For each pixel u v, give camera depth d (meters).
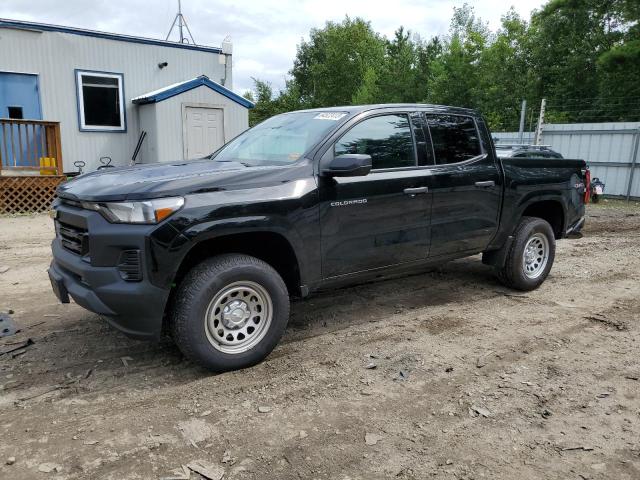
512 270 5.54
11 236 8.77
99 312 3.37
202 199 3.45
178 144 14.06
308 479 2.59
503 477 2.61
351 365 3.86
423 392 3.46
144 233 3.25
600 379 3.65
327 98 58.94
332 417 3.15
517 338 4.39
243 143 4.85
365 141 4.32
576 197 6.09
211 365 3.59
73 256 3.65
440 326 4.66
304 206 3.84
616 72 26.83
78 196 3.49
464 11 41.03
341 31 58.84
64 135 13.14
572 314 5.00
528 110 31.70
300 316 4.93
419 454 2.79
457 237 4.95
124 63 13.79
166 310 3.63
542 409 3.25
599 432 3.00
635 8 27.23
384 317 4.91
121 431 2.98
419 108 4.79
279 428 3.03
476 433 2.99
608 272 6.68
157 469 2.65
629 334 4.49
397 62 47.59
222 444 2.87
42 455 2.75
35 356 3.97
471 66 34.59
